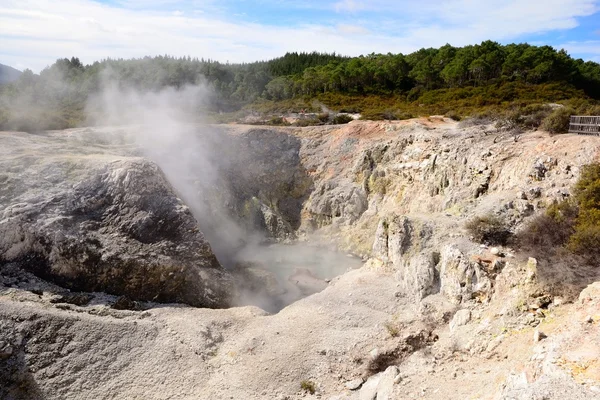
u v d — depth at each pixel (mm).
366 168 41625
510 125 32844
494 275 18750
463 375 14477
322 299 24078
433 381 14656
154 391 17516
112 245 25219
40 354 18266
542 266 16297
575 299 14508
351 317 21625
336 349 19359
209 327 21875
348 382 17734
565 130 28562
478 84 67500
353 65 87125
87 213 26438
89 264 24328
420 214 27969
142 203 27391
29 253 24031
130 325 20578
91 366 18312
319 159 45188
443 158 33531
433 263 22188
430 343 18562
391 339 19234
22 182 26641
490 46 75500
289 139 47062
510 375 11758
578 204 18812
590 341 10766
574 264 15570
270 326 21891
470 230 22125
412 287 22531
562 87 57594
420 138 37625
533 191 22672
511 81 64562
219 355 19953
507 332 15297
